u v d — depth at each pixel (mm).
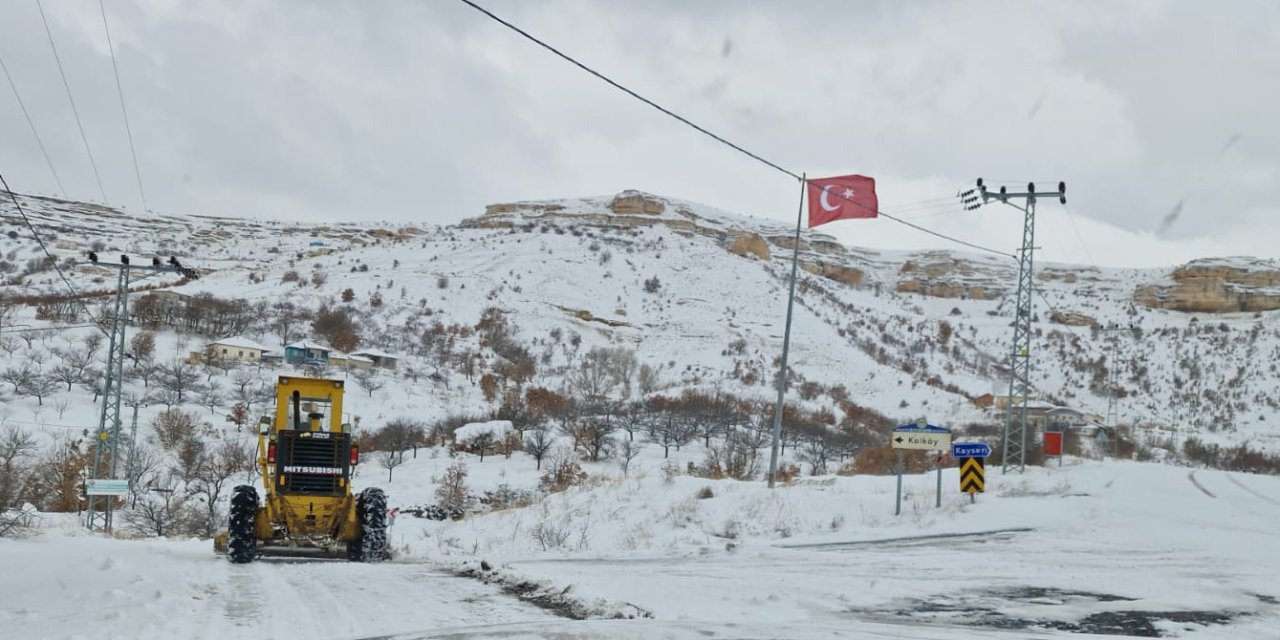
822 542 20547
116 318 47188
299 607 10836
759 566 15781
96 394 90188
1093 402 167125
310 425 18625
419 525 52094
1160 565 15945
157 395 92562
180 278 190375
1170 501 30094
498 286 184000
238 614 10227
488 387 114750
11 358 96812
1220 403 165750
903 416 116438
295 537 17844
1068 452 83688
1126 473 42875
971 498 28188
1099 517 24922
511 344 145625
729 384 131250
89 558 14031
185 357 109438
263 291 165625
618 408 105562
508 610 10828
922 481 34688
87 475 55719
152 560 15102
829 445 89875
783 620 10258
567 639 8766
